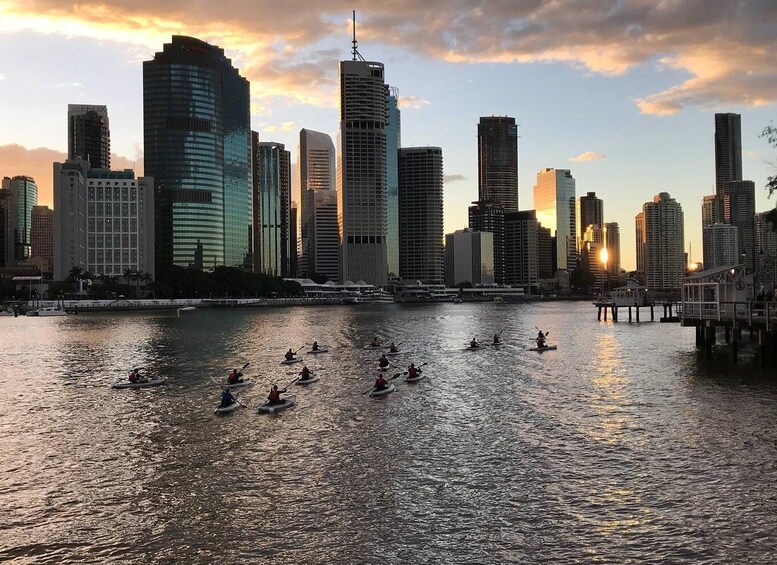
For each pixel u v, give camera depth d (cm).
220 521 2959
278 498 3212
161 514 3048
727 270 7750
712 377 6294
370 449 4012
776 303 6531
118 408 5375
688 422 4500
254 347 10431
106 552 2688
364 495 3234
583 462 3672
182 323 17712
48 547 2738
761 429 4259
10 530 2903
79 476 3597
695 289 8000
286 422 4747
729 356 7738
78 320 19638
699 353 8275
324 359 8588
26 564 2597
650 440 4075
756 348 8388
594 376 6675
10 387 6506
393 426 4594
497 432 4384
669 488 3228
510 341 11025
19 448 4175
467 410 5097
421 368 7538
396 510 3045
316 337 12550
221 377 6994
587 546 2653
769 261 10169
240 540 2770
